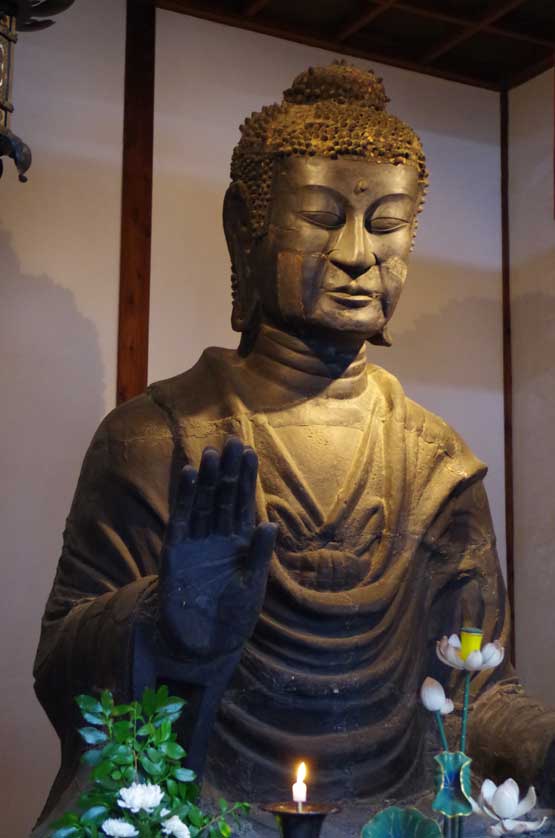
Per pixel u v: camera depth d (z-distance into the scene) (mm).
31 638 5980
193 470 3957
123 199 6281
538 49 6789
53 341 6121
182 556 4016
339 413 4992
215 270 6434
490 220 7012
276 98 6621
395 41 6797
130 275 6258
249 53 6590
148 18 6402
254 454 4020
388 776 4621
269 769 4508
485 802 3613
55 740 5988
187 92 6449
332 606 4609
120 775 3742
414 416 5113
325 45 6711
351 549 4770
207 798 4445
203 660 4141
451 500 5082
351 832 4387
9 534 5988
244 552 4074
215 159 6469
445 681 4953
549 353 6766
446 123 6984
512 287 7004
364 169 4855
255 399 4961
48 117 6199
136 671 4133
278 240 4898
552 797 4461
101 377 6180
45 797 5926
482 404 6930
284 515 4738
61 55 6246
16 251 6102
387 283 4910
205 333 6375
